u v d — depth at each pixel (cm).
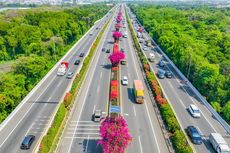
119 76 8875
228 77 7575
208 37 13138
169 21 18375
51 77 8688
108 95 7294
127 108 6575
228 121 6272
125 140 4394
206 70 7762
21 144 4916
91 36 15900
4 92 6762
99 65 10050
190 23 17500
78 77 8038
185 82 8494
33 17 17062
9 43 12044
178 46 10712
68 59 10775
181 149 4691
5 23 13825
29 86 7844
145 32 17875
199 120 6116
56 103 6775
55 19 15662
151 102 6981
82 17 19938
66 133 5409
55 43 11969
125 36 15612
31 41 12069
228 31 15562
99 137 5300
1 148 4881
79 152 4816
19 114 6172
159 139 5294
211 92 7325
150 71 9131
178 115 6309
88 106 6600
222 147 4797
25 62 8350
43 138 4819
